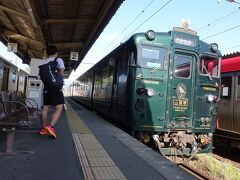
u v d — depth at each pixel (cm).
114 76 1216
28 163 542
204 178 811
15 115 708
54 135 748
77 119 1238
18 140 714
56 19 1321
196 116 978
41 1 1116
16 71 2534
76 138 788
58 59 709
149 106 918
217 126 1304
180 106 958
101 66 1650
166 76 941
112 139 815
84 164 554
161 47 941
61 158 586
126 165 571
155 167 569
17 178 462
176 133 954
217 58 1024
